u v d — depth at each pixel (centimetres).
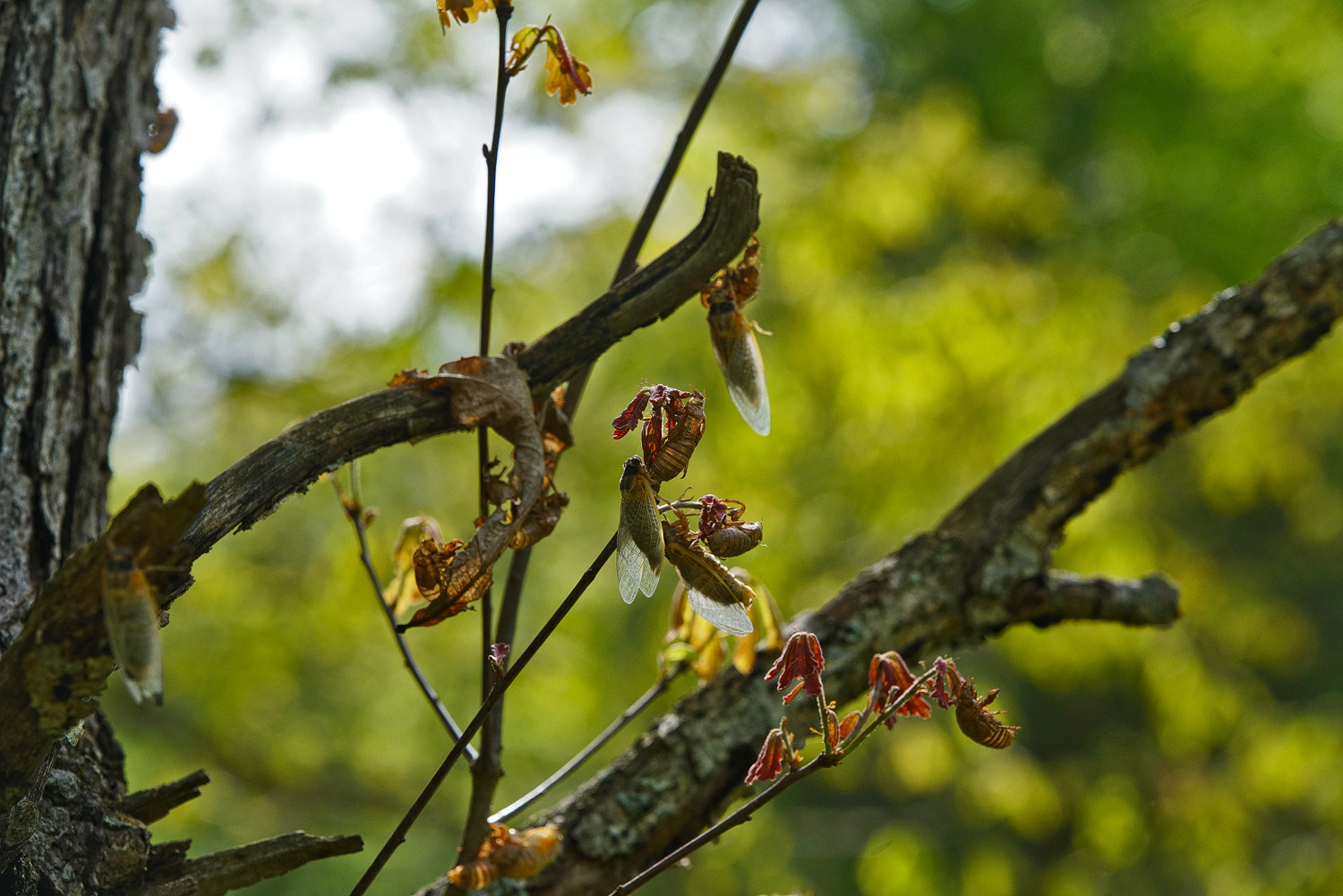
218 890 167
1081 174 977
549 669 691
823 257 642
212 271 654
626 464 130
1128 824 670
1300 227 893
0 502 191
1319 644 1053
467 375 160
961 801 784
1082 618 238
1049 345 635
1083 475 241
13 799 132
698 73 733
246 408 686
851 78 719
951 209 723
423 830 796
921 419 651
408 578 209
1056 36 947
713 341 166
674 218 676
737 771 218
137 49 237
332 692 734
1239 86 848
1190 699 676
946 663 137
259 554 705
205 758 748
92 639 120
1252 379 242
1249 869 702
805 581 700
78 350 212
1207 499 779
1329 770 654
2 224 205
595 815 210
